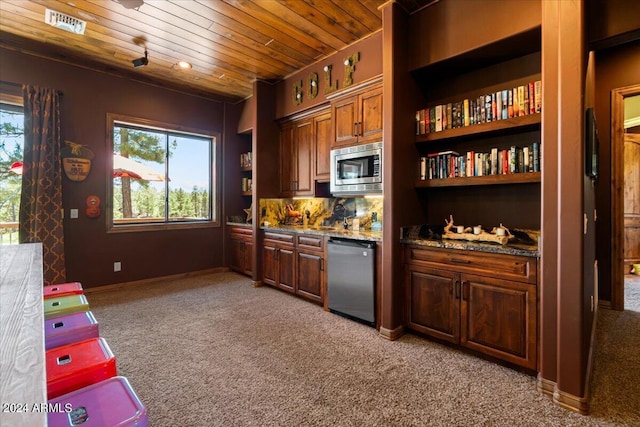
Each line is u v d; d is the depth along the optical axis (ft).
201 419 5.25
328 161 12.19
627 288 13.80
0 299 3.35
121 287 13.34
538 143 7.16
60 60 11.78
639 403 5.67
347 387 6.17
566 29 5.65
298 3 8.42
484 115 7.87
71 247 12.13
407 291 8.64
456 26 7.89
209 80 13.98
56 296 6.37
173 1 8.32
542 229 6.10
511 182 7.41
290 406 5.59
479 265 7.22
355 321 9.68
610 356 7.47
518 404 5.66
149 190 14.56
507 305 6.79
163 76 13.56
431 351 7.70
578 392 5.48
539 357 6.35
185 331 8.87
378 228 11.22
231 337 8.47
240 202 17.48
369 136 9.93
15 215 11.30
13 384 1.76
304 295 11.60
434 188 9.75
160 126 14.44
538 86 7.00
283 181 14.40
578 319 5.52
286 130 14.29
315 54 11.34
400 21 8.55
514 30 6.96
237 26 9.51
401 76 8.64
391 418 5.28
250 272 15.07
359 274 9.41
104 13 8.88
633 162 16.75
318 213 13.64
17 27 9.75
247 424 5.13
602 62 10.82
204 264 16.08
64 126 11.93
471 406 5.60
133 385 6.22
